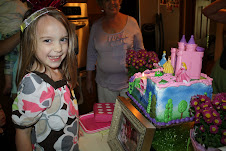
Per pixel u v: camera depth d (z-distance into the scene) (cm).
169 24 370
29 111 77
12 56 146
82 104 326
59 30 79
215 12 148
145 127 77
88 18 461
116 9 170
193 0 405
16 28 143
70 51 99
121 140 100
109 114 133
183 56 96
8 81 153
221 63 148
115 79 183
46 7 80
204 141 76
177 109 97
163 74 106
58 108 88
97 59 192
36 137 86
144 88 106
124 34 174
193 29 425
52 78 91
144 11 329
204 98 80
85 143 112
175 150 94
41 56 81
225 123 73
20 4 144
